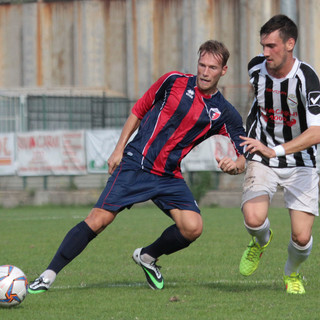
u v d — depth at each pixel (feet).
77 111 314.55
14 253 111.55
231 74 336.49
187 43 346.95
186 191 70.23
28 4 380.37
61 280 82.33
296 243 68.28
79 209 231.09
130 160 69.72
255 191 68.54
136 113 70.23
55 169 241.76
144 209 224.33
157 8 358.02
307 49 322.55
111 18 368.07
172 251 71.82
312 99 65.05
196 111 68.13
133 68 361.92
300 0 323.16
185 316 58.59
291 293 69.97
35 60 379.76
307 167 68.74
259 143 62.95
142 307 62.90
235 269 90.17
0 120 294.87
